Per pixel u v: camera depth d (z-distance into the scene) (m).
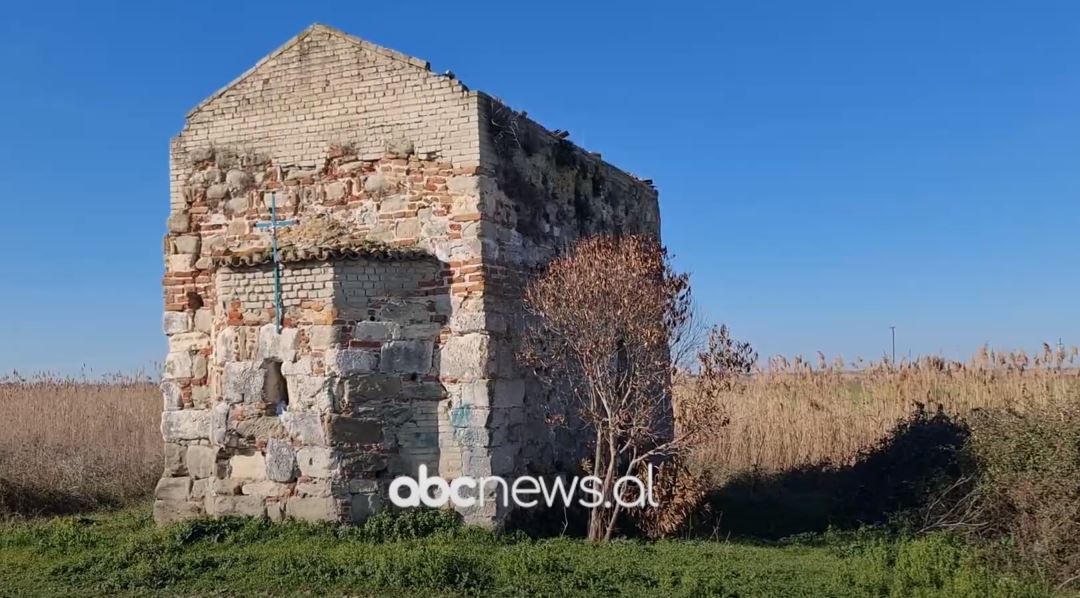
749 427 20.22
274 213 11.90
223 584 8.88
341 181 11.68
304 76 11.95
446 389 11.00
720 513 13.66
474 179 11.04
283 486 10.85
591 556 9.79
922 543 9.33
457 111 11.20
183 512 11.78
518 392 11.60
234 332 11.20
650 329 10.67
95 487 14.94
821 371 23.22
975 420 11.98
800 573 9.17
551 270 11.24
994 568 9.21
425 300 11.12
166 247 12.35
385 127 11.52
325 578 8.77
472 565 8.99
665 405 14.43
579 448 13.16
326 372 10.70
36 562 10.03
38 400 23.09
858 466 15.41
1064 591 8.74
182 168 12.41
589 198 14.45
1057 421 10.44
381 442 10.85
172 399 12.05
